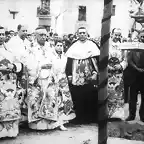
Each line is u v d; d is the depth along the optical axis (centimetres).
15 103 551
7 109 542
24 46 620
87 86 667
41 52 607
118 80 669
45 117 594
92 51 665
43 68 596
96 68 667
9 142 538
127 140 558
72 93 671
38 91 594
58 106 625
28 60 594
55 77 610
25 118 608
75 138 568
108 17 292
